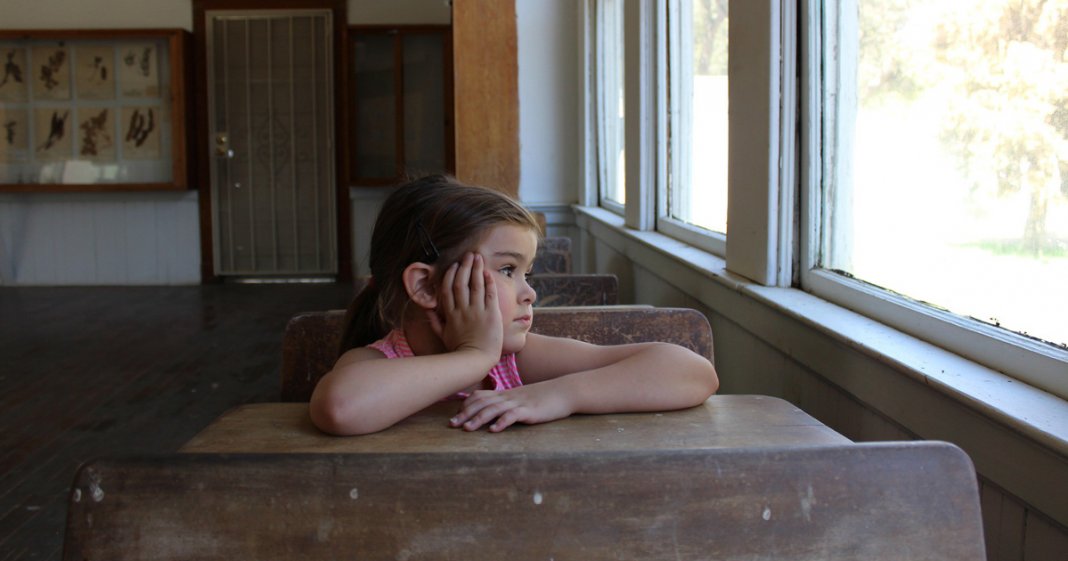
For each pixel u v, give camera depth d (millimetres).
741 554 753
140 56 8352
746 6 2051
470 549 748
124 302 7625
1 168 8438
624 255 3951
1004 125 1170
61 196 8703
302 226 8812
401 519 749
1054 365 1049
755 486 761
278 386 4559
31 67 8344
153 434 3699
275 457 760
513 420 1040
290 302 7617
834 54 1812
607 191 5168
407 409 1029
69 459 3355
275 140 8703
